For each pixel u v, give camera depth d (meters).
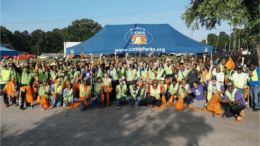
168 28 11.05
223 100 6.59
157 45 9.66
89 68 9.66
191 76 8.43
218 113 6.93
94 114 7.14
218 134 5.27
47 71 9.50
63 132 5.48
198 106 7.68
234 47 42.16
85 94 7.65
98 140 4.96
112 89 8.71
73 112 7.40
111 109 7.79
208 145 4.66
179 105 7.61
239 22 11.52
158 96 7.87
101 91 7.88
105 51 9.36
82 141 4.91
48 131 5.56
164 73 9.27
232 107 6.36
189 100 8.36
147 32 10.52
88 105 7.77
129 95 8.55
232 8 11.17
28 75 7.88
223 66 9.05
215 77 7.34
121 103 8.50
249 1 12.09
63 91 8.23
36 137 5.17
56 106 8.26
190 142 4.82
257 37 11.70
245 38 12.47
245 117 6.65
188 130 5.56
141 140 4.95
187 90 7.93
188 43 10.04
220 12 11.52
